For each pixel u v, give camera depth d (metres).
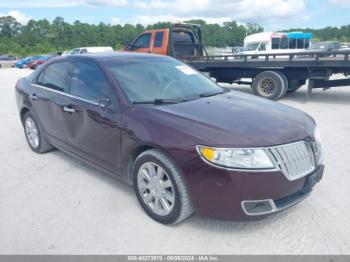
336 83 8.87
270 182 2.62
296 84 9.91
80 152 3.97
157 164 2.97
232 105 3.43
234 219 2.71
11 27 91.44
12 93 12.02
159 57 4.38
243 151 2.61
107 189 3.79
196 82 4.14
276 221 3.11
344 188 3.71
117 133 3.30
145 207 3.21
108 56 4.03
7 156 4.91
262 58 9.33
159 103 3.38
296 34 20.50
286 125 2.98
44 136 4.73
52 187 3.87
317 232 2.93
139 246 2.80
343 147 5.09
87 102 3.70
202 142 2.68
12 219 3.22
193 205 2.81
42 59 31.84
